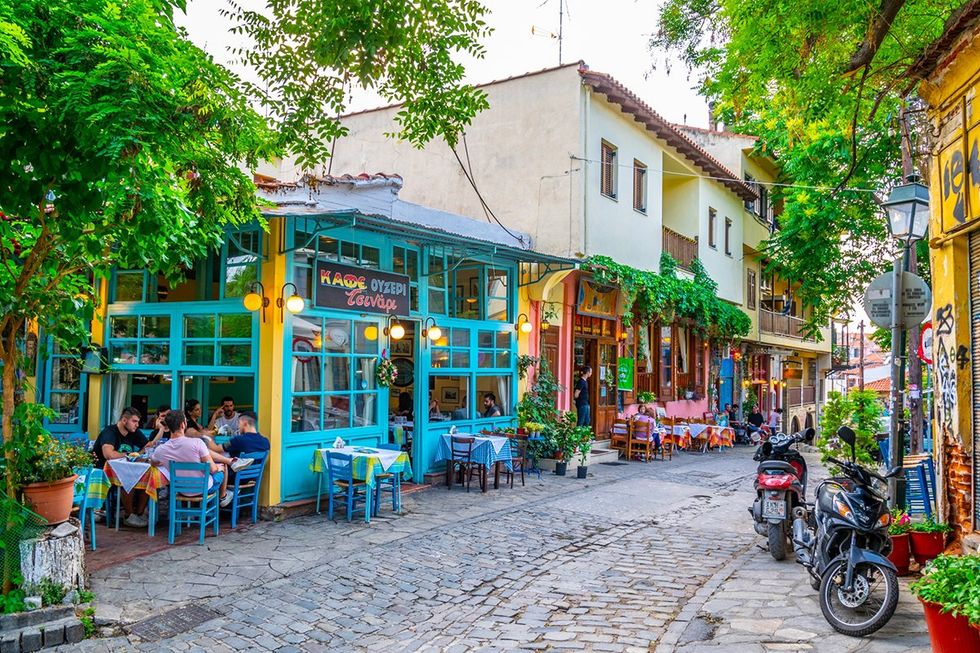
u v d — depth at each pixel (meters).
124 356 10.90
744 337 25.34
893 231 8.21
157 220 5.23
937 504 7.65
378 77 6.72
